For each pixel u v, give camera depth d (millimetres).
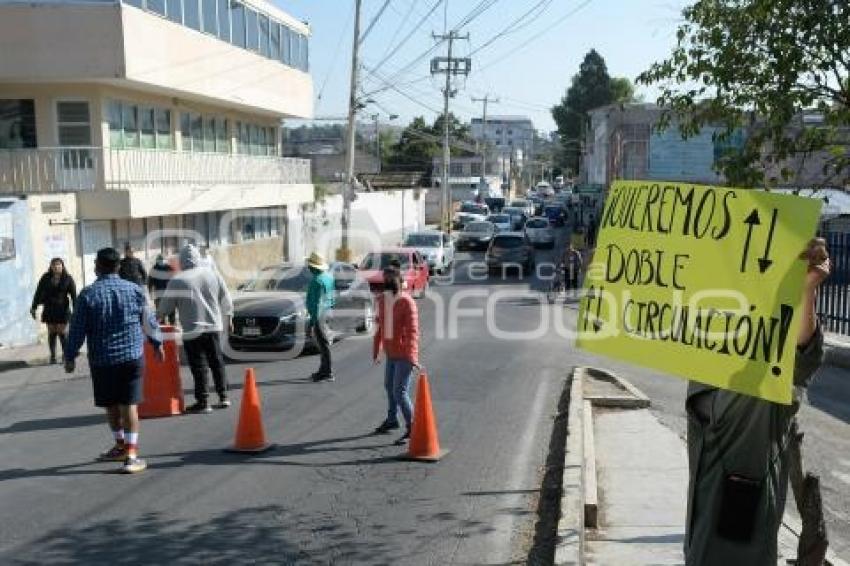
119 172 21234
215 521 6844
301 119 36875
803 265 3527
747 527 3627
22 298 16906
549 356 15195
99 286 8016
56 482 7828
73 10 19875
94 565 5992
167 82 22484
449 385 12414
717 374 3711
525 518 6875
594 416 10188
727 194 3840
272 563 6039
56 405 11352
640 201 4207
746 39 6008
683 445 8773
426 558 6102
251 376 8922
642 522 6578
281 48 32875
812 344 3580
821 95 5816
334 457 8633
